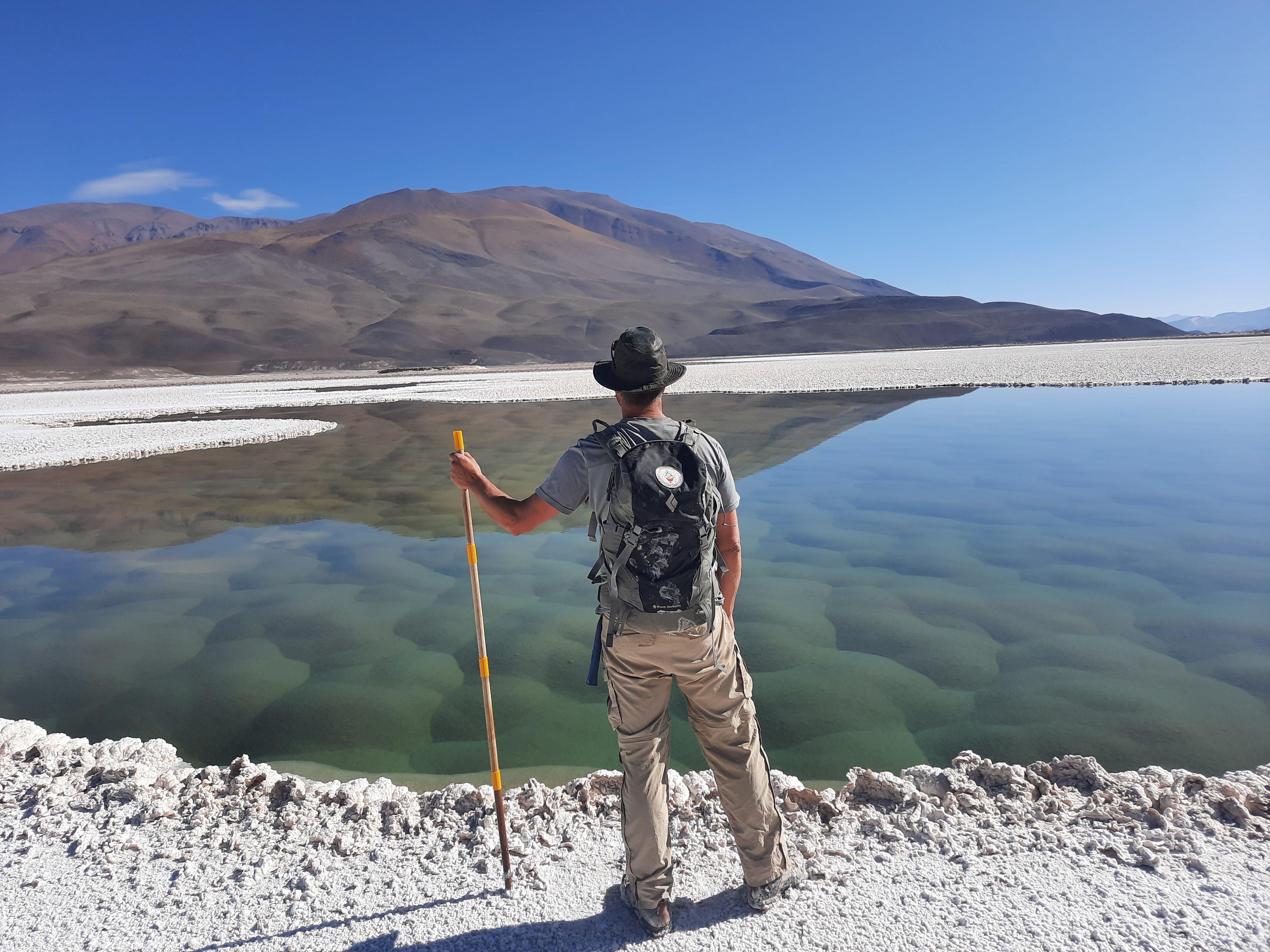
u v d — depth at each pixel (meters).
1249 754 3.45
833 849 2.49
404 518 9.61
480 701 4.40
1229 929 2.00
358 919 2.27
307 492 11.50
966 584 6.11
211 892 2.41
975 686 4.29
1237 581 5.92
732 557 2.24
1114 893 2.19
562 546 7.99
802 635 5.15
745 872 2.29
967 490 9.81
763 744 3.69
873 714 4.02
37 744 3.44
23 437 20.39
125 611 6.22
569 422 20.91
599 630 2.21
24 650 5.36
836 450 13.48
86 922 2.28
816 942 2.10
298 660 5.09
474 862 2.52
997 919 2.12
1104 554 6.79
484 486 2.30
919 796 2.76
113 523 9.71
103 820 2.83
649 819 2.19
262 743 3.99
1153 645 4.76
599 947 2.13
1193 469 10.59
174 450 17.27
